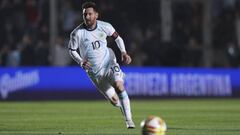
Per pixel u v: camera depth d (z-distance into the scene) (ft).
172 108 195.21
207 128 123.85
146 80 246.06
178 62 261.03
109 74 121.08
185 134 110.42
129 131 115.85
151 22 261.03
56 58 244.42
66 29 256.73
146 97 245.86
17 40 251.19
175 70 250.16
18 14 252.42
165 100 242.99
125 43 250.16
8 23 252.01
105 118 152.05
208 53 255.50
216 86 254.88
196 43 264.31
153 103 223.10
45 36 250.37
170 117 156.87
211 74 254.47
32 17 251.39
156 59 259.80
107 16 246.88
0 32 250.98
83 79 240.94
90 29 120.98
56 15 246.88
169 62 260.01
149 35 260.21
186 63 262.06
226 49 266.98
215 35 269.23
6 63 248.32
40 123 136.46
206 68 254.47
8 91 233.76
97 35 121.19
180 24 264.31
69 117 155.43
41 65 249.55
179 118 153.17
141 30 260.21
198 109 189.88
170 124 134.62
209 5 254.68
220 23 269.03
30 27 251.39
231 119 149.48
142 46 259.39
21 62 248.73
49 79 238.07
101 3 251.19
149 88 246.47
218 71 255.50
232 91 256.52
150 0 260.62
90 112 174.70
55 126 128.57
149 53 260.01
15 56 247.29
